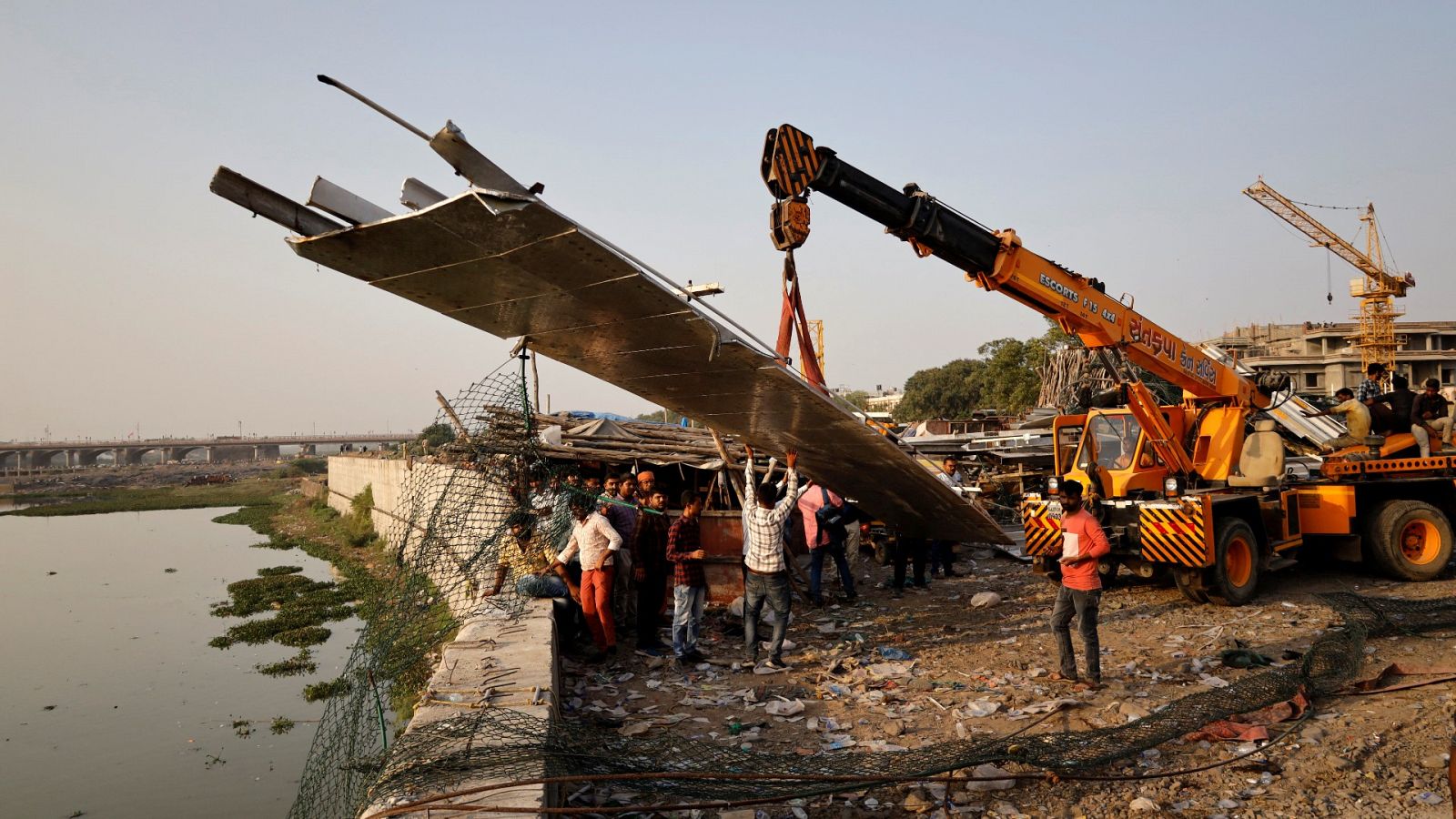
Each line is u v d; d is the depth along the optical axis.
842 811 4.98
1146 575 10.52
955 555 14.70
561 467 10.41
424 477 8.33
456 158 4.32
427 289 5.89
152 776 9.46
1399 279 73.12
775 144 7.76
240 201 4.65
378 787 4.32
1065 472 11.78
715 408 8.43
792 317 7.91
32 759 10.08
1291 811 4.72
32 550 37.75
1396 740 5.58
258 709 11.99
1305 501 11.62
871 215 8.62
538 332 6.89
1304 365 74.44
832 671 8.07
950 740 6.01
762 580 8.27
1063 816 4.79
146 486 116.25
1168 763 5.43
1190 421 11.70
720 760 5.11
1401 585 11.37
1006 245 9.02
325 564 26.62
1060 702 6.65
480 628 7.59
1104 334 9.93
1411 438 12.42
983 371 62.12
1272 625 9.15
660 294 5.90
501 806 3.99
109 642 16.75
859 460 9.34
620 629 9.71
